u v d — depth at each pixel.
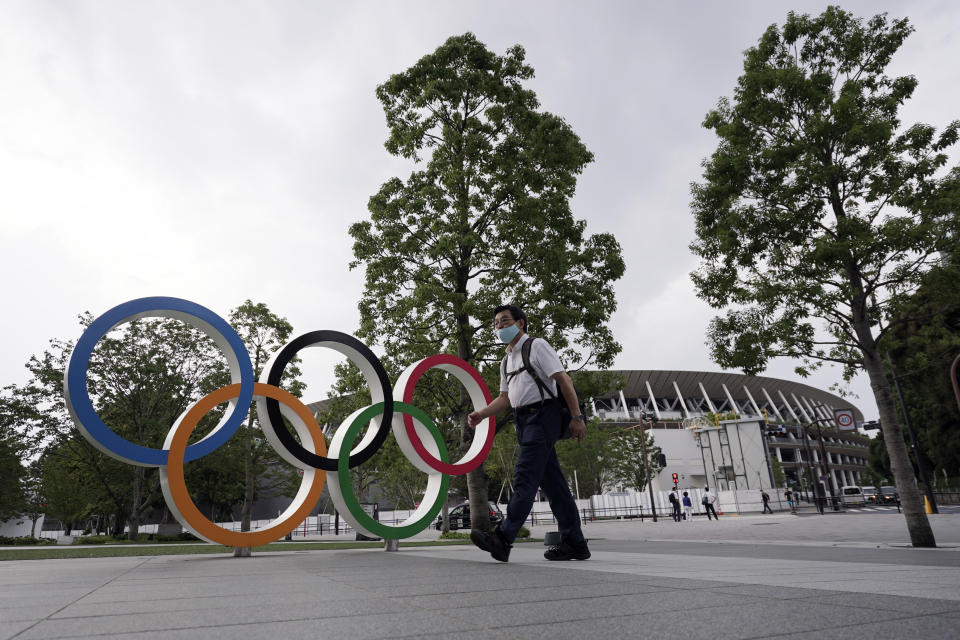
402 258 15.64
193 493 36.97
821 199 10.70
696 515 41.91
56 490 30.59
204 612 1.90
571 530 4.27
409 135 15.66
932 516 21.92
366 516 7.64
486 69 16.23
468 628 1.52
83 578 3.74
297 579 3.10
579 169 16.36
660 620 1.56
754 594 2.02
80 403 6.24
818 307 10.78
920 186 10.21
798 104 11.16
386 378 8.34
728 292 11.67
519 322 4.48
